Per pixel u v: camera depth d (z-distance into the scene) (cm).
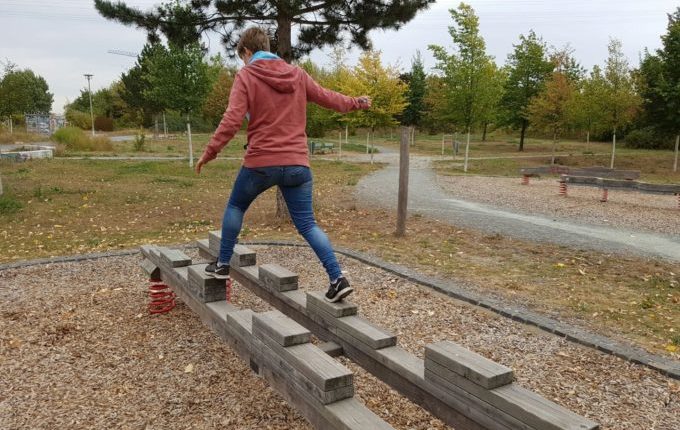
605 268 730
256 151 331
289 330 284
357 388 371
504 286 621
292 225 992
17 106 3769
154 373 390
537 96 3709
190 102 2202
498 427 210
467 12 2445
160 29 947
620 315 538
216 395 359
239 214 363
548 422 188
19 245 870
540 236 939
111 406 345
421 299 565
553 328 480
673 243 905
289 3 838
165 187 1529
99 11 902
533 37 3781
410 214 1145
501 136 5588
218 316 360
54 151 2709
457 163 2898
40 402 349
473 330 484
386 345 291
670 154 3400
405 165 880
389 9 904
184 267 461
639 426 334
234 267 452
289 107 332
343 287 323
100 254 750
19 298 561
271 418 331
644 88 2658
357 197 1416
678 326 512
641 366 416
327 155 3369
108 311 520
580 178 1509
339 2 899
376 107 2752
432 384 245
